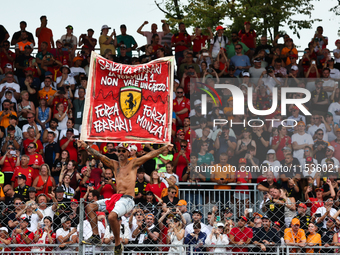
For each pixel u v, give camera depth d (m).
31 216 14.09
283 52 25.30
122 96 12.37
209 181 18.27
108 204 10.79
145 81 12.52
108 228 12.69
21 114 21.47
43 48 24.58
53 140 20.02
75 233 13.11
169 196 15.84
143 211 13.33
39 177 17.75
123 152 11.02
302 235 12.88
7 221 14.33
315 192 17.27
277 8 33.53
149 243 13.07
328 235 13.16
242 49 25.11
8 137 19.53
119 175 11.03
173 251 12.82
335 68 24.69
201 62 24.22
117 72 12.42
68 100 21.80
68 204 14.35
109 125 12.26
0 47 25.05
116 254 10.61
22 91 21.70
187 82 23.45
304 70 24.91
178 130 19.64
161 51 24.73
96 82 12.23
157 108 12.56
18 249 12.98
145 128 12.45
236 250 12.96
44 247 13.02
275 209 14.41
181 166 18.72
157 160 18.80
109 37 25.73
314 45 26.02
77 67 24.38
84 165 19.14
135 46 26.67
